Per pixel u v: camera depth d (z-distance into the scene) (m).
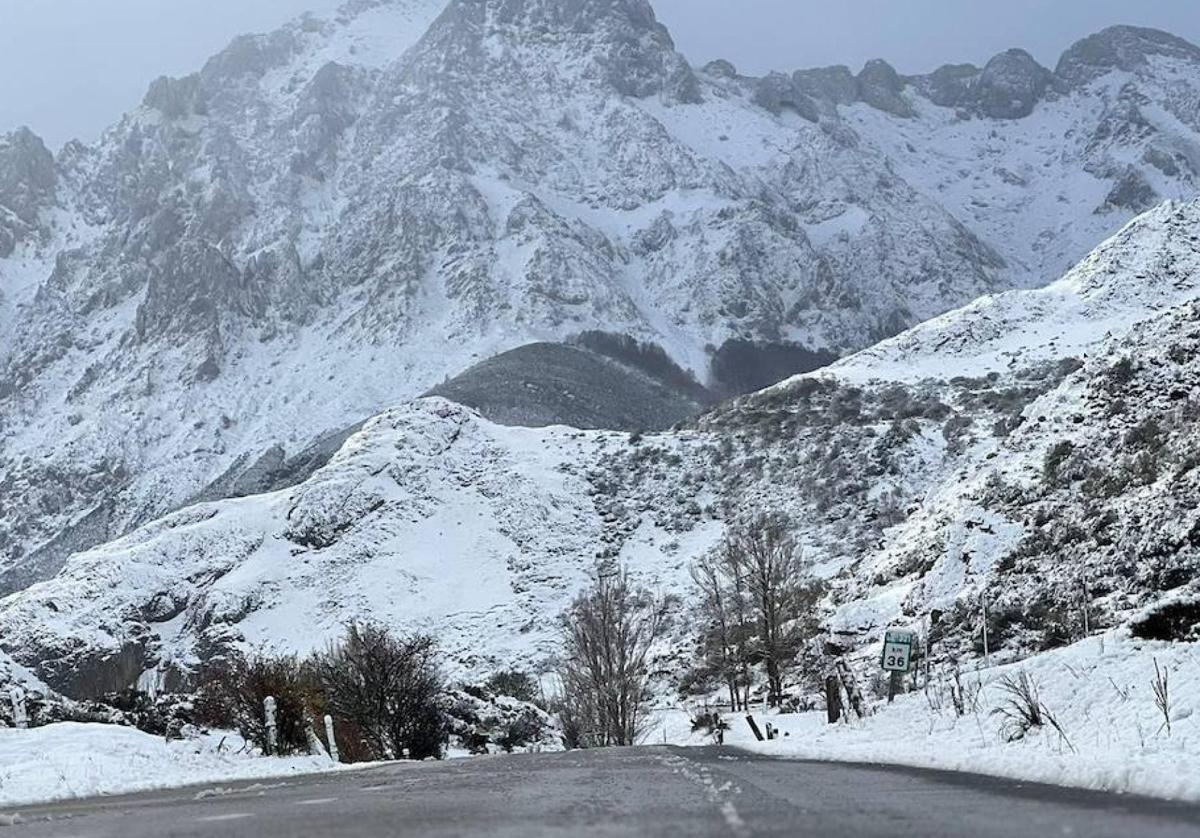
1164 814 9.13
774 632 61.72
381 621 112.69
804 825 8.84
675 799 11.75
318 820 11.07
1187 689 18.50
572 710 52.25
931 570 59.81
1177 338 67.69
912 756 17.03
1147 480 51.84
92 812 15.18
